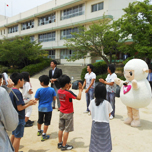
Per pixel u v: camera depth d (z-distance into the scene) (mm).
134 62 4312
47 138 3717
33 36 28625
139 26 9188
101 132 2686
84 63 20984
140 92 4113
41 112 3598
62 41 23719
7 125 1685
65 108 3184
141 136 3834
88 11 19812
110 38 11203
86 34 11859
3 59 21703
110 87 5125
